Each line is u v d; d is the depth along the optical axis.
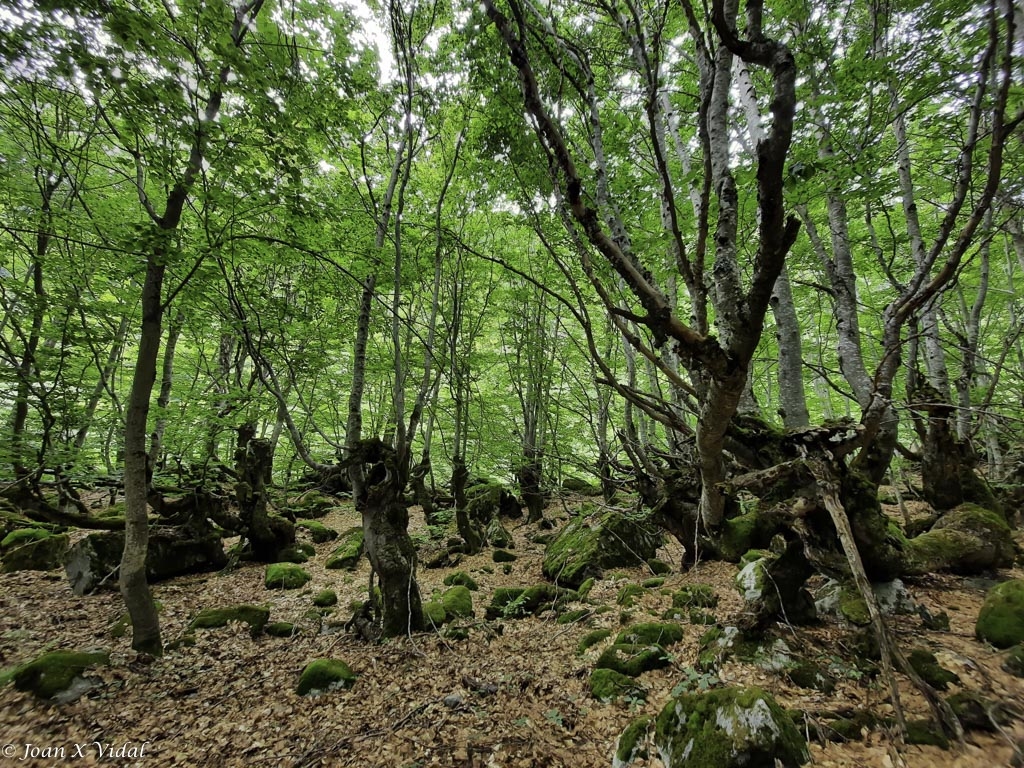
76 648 5.93
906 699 3.53
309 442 16.09
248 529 10.62
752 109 6.04
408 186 11.40
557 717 4.26
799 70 6.96
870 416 4.22
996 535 6.03
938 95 6.34
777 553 6.76
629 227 8.53
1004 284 13.30
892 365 4.47
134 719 4.58
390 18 7.20
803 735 3.27
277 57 6.27
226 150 5.55
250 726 4.46
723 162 3.88
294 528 11.44
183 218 8.80
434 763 3.78
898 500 8.25
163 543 9.36
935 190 8.84
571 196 2.54
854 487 4.71
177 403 11.73
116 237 6.11
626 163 8.45
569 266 10.65
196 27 5.20
